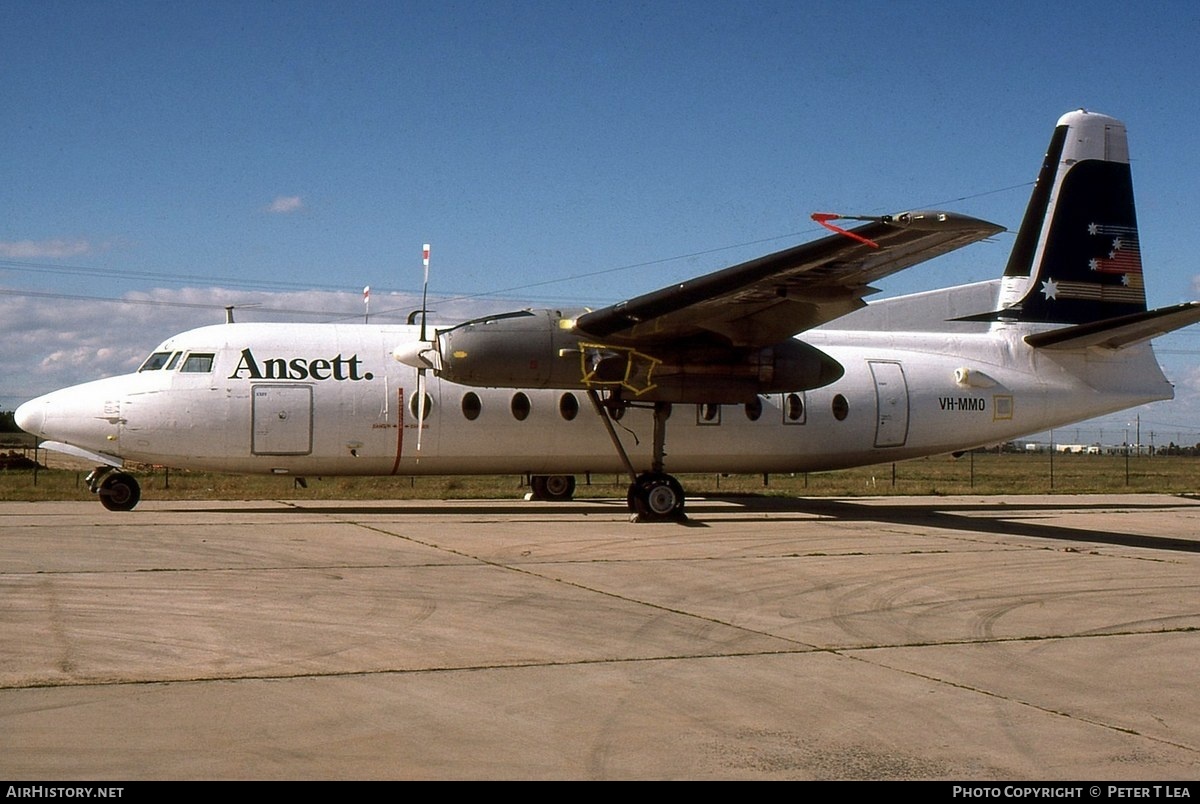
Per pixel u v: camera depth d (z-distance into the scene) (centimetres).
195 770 512
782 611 961
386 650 773
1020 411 2078
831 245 1362
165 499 2220
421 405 1767
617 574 1151
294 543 1359
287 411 1720
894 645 828
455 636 824
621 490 2888
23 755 527
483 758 542
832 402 1973
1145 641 855
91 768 511
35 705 614
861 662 768
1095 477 4509
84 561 1170
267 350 1745
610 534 1523
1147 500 2542
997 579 1164
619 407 1745
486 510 1905
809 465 2002
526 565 1205
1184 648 830
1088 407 2117
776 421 1944
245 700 634
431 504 2036
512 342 1634
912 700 666
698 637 842
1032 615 962
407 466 1803
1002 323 2117
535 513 1853
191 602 938
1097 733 602
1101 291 2128
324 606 931
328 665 725
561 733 586
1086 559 1337
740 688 688
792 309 1611
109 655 739
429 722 600
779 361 1739
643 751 559
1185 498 2647
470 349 1623
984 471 5319
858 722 617
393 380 1770
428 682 687
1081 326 2014
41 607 903
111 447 1709
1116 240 2131
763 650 801
